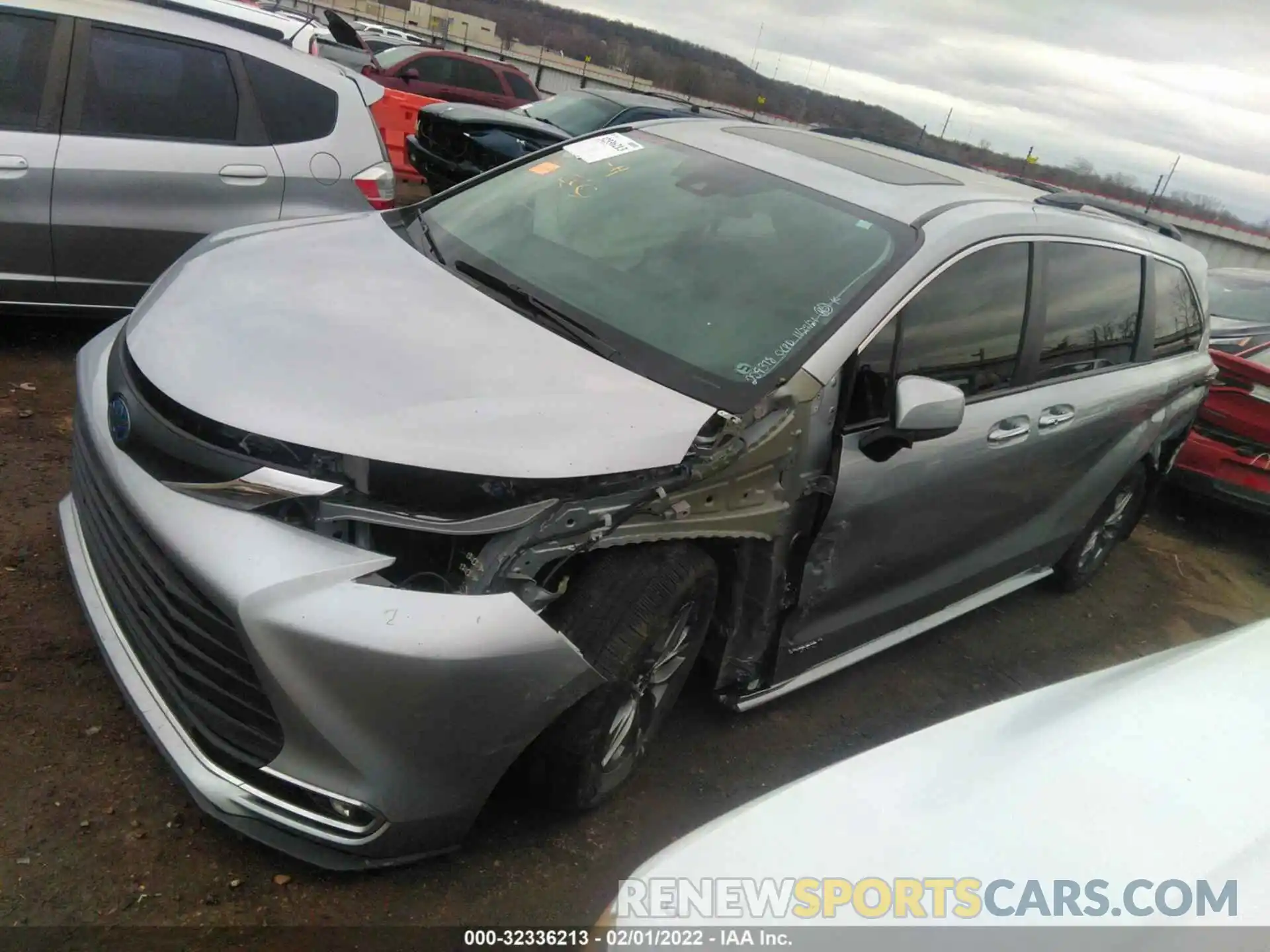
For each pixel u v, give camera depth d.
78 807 2.38
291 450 2.21
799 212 3.31
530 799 2.60
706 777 3.04
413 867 2.43
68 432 4.22
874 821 1.57
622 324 2.89
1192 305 4.76
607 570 2.48
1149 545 6.27
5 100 4.47
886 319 2.98
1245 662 1.93
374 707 2.11
